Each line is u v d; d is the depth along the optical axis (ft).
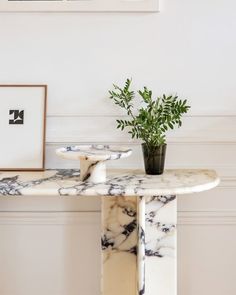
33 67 5.23
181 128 5.29
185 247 5.41
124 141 5.28
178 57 5.22
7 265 5.41
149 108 4.85
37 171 5.07
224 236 5.40
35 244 5.41
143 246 4.31
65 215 5.40
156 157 4.77
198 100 5.26
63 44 5.21
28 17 5.18
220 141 5.28
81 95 5.26
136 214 4.82
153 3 5.13
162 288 4.60
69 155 4.30
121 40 5.21
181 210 5.40
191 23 5.20
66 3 5.12
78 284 5.45
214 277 5.42
